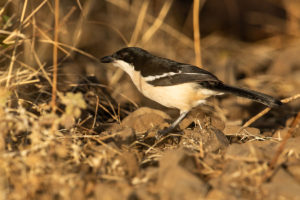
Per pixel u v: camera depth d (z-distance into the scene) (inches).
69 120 341.1
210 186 242.7
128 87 528.1
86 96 459.8
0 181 230.4
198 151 309.4
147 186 245.6
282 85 607.5
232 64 679.1
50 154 257.6
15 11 407.2
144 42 645.9
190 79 344.5
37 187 235.3
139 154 304.8
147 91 374.6
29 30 437.4
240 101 521.7
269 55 748.0
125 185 242.4
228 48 785.6
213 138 322.3
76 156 268.5
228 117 496.7
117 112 459.2
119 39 687.7
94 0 665.0
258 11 885.8
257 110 510.6
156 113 402.0
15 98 363.9
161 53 701.9
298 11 812.0
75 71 532.7
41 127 282.2
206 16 879.1
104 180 252.7
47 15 496.1
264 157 276.8
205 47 780.0
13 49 392.8
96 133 354.0
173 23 784.9
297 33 812.6
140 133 366.3
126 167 264.1
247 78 653.9
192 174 238.8
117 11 698.2
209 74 348.2
